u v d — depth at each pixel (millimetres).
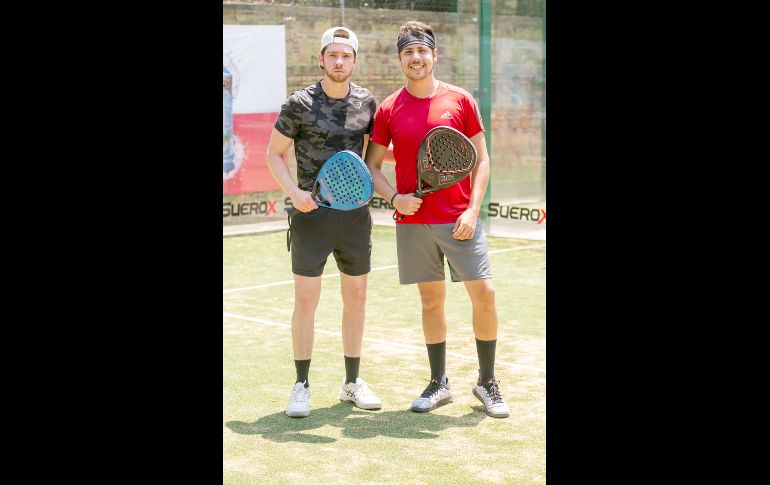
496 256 8883
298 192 4117
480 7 10078
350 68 4137
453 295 7172
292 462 3637
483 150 4184
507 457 3672
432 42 4125
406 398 4555
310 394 4383
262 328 6148
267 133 10523
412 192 4176
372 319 6410
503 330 6008
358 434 3988
